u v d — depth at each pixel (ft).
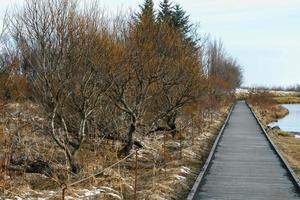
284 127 147.13
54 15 39.06
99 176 41.47
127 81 49.37
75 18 40.19
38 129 45.98
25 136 45.78
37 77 40.50
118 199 35.53
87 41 41.37
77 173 41.63
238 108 204.44
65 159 44.73
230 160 59.67
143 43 50.93
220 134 89.20
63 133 47.44
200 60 68.85
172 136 70.64
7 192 34.42
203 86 67.77
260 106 209.77
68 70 40.45
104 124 52.42
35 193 35.73
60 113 42.32
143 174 45.93
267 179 46.93
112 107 53.11
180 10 112.37
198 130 82.89
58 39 39.24
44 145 45.60
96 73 42.86
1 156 39.86
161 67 53.06
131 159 51.96
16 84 41.06
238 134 94.84
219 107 150.10
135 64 50.62
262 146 74.95
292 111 229.25
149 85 53.21
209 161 56.44
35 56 39.37
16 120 45.34
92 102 44.21
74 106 43.78
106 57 43.68
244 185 43.88
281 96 331.36
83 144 49.03
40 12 38.83
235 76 261.24
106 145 50.72
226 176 48.44
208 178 47.32
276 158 61.57
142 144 57.31
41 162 42.93
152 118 61.52
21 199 33.55
